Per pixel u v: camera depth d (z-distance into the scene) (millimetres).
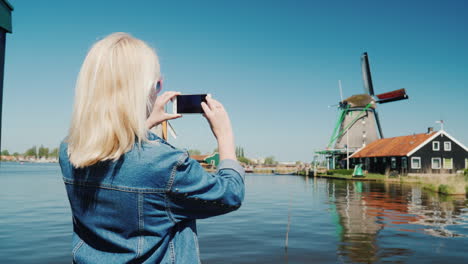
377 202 15336
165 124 1517
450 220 10422
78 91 1031
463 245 7250
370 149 48219
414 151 39125
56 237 8023
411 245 7254
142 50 1087
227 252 6781
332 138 54062
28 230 8805
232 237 8125
